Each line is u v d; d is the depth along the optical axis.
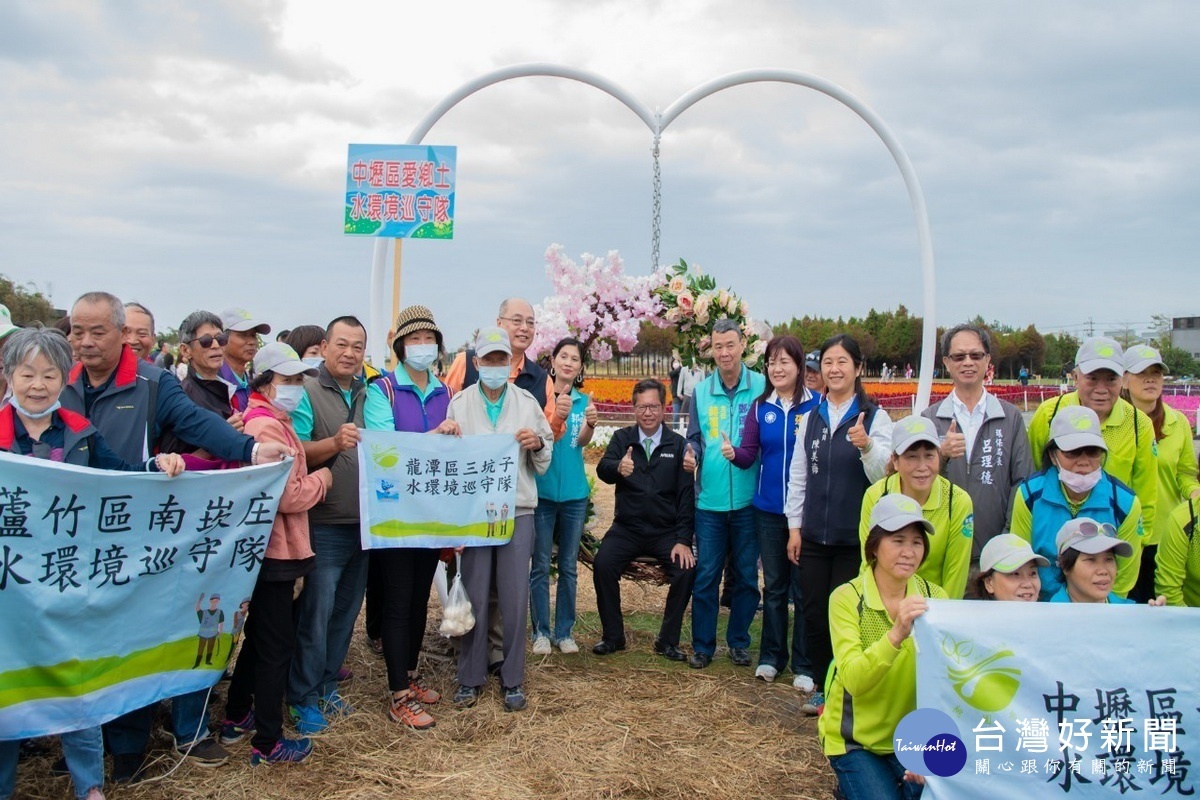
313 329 5.89
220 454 4.00
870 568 3.68
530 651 5.86
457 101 7.09
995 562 3.63
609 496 12.26
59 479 3.48
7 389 3.99
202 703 4.22
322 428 4.55
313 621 4.47
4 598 3.41
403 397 4.88
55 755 4.10
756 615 7.22
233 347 6.00
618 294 6.67
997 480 4.56
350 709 4.79
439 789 4.00
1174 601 4.46
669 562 5.88
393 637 4.67
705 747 4.53
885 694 3.48
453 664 5.59
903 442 3.95
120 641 3.70
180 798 3.82
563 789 4.04
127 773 3.93
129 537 3.68
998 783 3.20
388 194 6.35
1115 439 4.57
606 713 4.89
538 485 5.74
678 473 5.97
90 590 3.59
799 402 5.39
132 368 3.96
